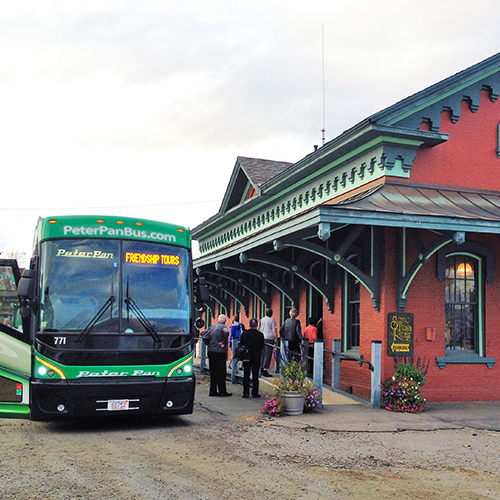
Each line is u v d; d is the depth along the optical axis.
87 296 10.16
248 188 24.61
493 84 16.12
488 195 15.56
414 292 14.44
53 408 9.66
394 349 13.95
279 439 9.56
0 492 6.37
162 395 10.20
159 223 11.06
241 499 6.25
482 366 14.77
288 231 13.49
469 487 7.01
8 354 10.23
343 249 13.80
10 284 10.65
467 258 15.34
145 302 10.45
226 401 14.06
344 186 16.56
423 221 12.70
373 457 8.43
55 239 10.34
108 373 9.91
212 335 15.08
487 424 11.32
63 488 6.53
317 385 13.02
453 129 15.60
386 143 14.63
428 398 14.19
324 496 6.43
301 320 18.97
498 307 15.26
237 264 19.48
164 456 8.18
